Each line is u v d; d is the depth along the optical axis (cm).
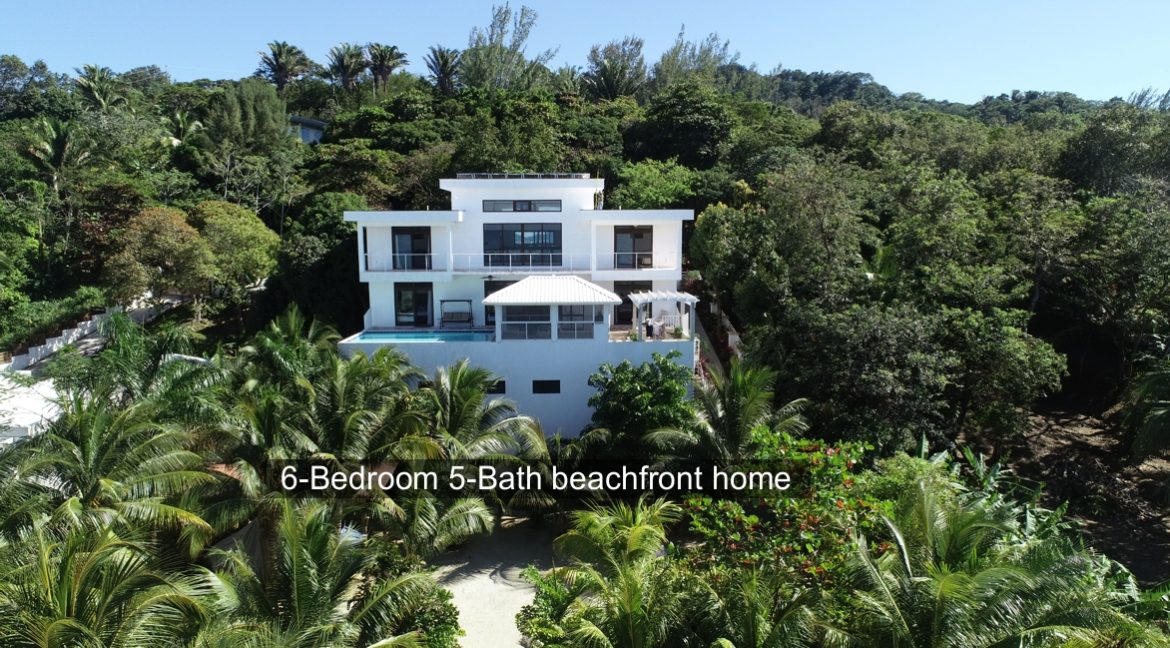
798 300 2648
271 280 3491
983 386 2291
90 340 3594
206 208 4009
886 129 4634
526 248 3014
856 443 1666
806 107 10612
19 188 4253
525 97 5609
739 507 1450
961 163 3791
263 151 5828
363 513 1625
